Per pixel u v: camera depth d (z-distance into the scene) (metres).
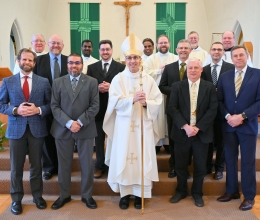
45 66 3.51
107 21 9.77
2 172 3.84
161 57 4.21
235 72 3.08
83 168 3.17
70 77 3.11
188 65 3.11
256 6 6.34
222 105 3.13
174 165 3.64
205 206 3.24
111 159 3.23
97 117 3.53
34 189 3.18
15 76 3.02
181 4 9.72
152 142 3.17
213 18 9.30
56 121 3.14
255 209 3.16
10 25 7.20
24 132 2.97
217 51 3.41
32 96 3.00
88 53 4.81
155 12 9.72
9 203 3.32
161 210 3.15
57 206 3.16
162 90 3.59
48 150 3.54
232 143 3.16
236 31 7.84
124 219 2.96
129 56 3.12
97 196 3.54
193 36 4.64
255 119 3.03
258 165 3.89
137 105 3.18
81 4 9.76
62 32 9.82
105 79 3.60
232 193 3.33
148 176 3.13
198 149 3.15
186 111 3.13
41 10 9.31
